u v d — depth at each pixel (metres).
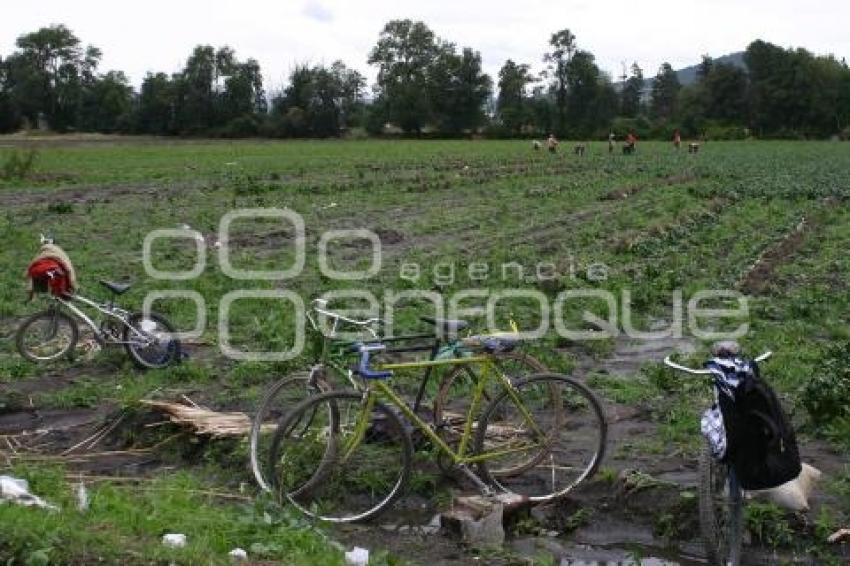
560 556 6.29
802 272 17.48
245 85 118.25
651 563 6.23
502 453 7.09
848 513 6.65
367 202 29.56
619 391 9.59
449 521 6.43
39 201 29.06
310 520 6.34
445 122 124.38
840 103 126.50
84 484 6.80
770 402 5.77
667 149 81.38
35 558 4.71
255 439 6.81
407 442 6.64
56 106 123.31
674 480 7.25
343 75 123.75
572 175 42.66
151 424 8.06
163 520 5.74
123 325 10.30
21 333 10.55
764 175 44.00
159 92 117.25
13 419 8.80
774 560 6.17
